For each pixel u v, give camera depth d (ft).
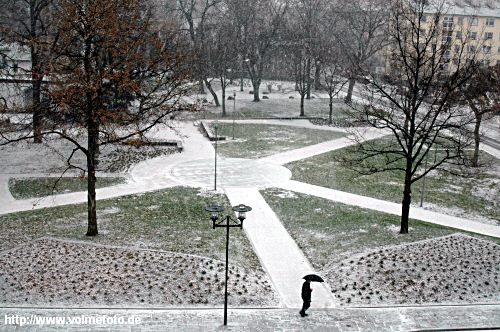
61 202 93.61
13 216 85.71
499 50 256.32
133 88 75.05
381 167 125.70
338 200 98.89
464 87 134.62
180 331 52.11
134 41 81.51
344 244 76.18
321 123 182.39
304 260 70.74
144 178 110.73
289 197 99.76
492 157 137.59
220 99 222.89
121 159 125.80
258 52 240.32
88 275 61.93
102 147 135.44
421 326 54.75
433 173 122.11
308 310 57.26
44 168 115.14
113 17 74.74
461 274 65.98
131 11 86.94
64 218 84.64
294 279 64.85
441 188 110.63
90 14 70.64
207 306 57.36
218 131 162.40
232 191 102.58
